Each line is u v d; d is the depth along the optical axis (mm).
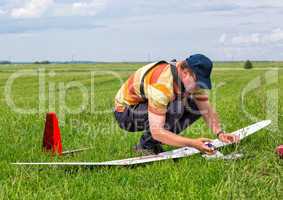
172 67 6770
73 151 7867
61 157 7477
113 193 5512
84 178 6141
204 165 6668
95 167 6559
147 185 5906
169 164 6715
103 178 6133
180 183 5805
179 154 7234
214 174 6301
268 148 7676
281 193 5363
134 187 5832
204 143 6766
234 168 6246
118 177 6191
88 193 5500
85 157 7426
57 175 6250
